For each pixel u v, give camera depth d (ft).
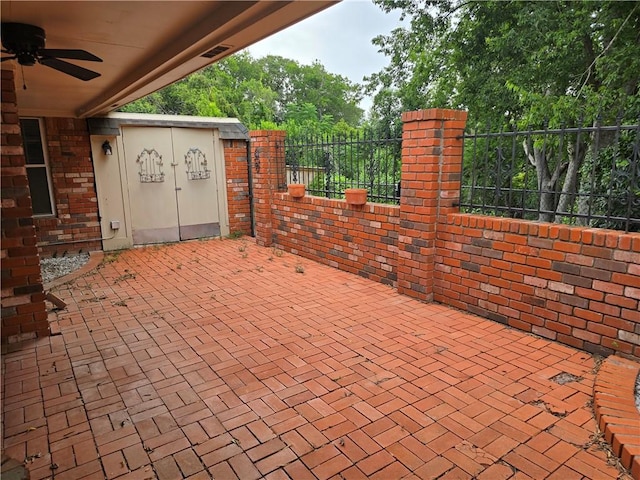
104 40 10.94
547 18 28.68
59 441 7.13
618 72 24.70
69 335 11.55
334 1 7.54
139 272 18.29
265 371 9.39
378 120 45.39
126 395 8.52
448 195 12.83
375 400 8.18
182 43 10.55
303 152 20.98
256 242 23.95
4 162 10.39
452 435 7.13
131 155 23.35
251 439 7.10
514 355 9.91
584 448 6.76
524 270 10.97
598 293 9.51
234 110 69.36
